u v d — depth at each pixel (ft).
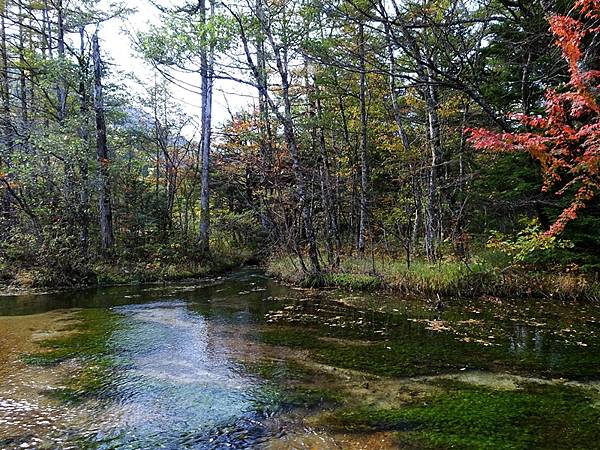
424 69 44.93
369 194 55.01
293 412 17.56
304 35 47.01
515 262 40.83
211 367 23.06
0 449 14.71
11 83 85.87
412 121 64.13
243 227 84.38
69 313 36.94
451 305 37.76
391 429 15.97
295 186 54.65
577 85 21.15
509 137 23.80
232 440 15.33
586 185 28.91
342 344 27.20
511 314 34.12
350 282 47.39
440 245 47.85
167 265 61.00
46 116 71.26
